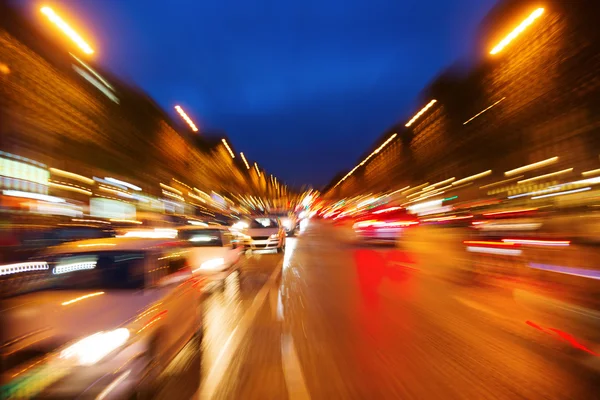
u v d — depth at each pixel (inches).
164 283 189.8
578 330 252.5
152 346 159.6
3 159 671.8
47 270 183.2
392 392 169.3
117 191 1131.9
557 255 388.5
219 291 401.4
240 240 748.6
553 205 653.9
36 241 558.9
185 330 198.1
